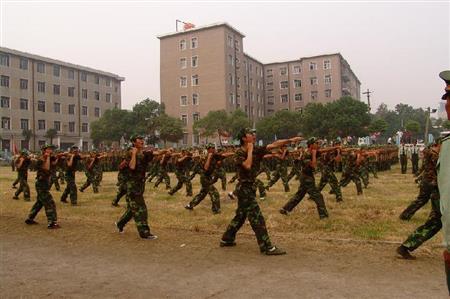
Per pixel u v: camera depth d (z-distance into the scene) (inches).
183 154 542.9
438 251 247.9
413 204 337.4
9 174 1065.5
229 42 2377.0
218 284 199.2
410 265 223.0
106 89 2728.8
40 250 272.8
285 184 561.9
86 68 2554.1
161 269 226.1
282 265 227.8
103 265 236.4
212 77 2321.6
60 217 391.9
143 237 296.0
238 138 250.1
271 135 1972.2
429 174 320.5
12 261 247.6
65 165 475.5
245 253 254.1
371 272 212.4
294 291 186.7
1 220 379.2
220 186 641.0
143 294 188.9
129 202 298.5
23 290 197.6
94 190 597.3
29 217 355.6
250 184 251.0
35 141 2235.5
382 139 2167.8
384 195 504.7
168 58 2453.2
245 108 2586.1
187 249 266.8
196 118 2359.7
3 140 2074.3
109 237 305.0
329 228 317.7
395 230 306.3
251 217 251.4
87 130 2568.9
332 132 1732.3
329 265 225.9
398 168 1006.4
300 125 1913.1
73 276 217.5
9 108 2118.6
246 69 2632.9
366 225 324.8
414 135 1330.0
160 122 1775.3
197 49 2365.9
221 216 381.4
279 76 2903.5
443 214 99.7
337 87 2723.9
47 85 2326.5
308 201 456.4
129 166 293.3
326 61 2751.0
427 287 189.2
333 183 439.8
